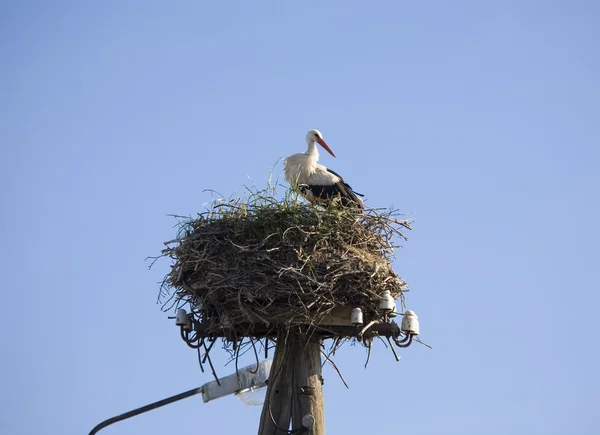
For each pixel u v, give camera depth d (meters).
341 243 11.17
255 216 11.17
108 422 12.09
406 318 10.47
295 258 10.72
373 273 10.61
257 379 12.01
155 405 12.15
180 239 11.56
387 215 12.13
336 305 10.55
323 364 10.95
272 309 10.41
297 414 10.27
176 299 11.05
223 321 10.48
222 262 10.90
